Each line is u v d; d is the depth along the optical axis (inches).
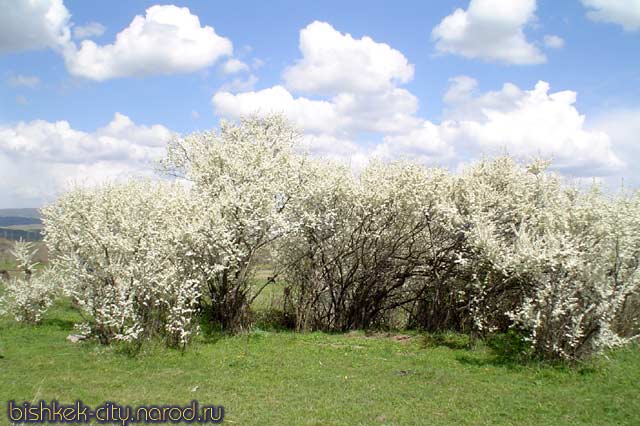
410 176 669.9
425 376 454.3
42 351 510.6
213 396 387.9
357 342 598.9
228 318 650.8
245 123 837.2
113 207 610.9
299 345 579.2
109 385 407.5
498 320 611.2
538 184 648.4
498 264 527.5
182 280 556.4
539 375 448.1
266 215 631.8
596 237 499.5
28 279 690.8
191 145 804.6
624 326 531.8
